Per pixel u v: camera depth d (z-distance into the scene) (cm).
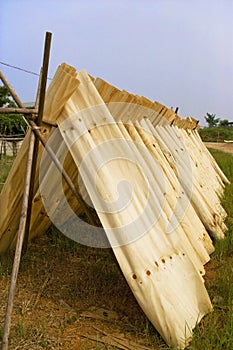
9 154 2334
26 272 425
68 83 347
